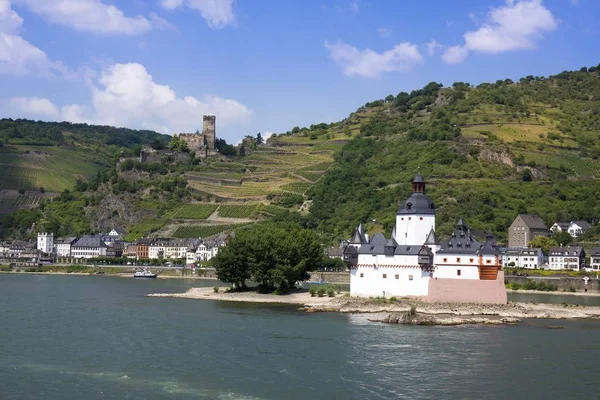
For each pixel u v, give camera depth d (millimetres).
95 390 122375
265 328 185375
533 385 127375
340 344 161875
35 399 117438
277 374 133125
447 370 137375
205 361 143250
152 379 129125
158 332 177875
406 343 164000
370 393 121312
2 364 140375
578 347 161000
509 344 164375
